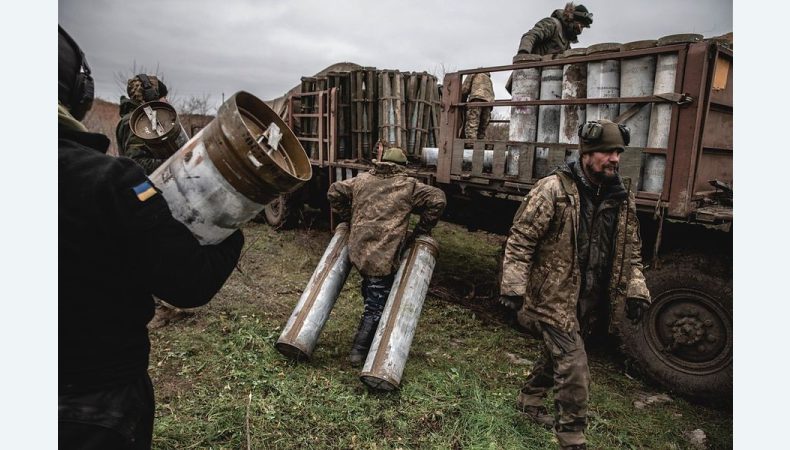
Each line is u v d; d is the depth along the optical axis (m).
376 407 2.90
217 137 1.11
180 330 3.75
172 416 2.66
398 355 3.11
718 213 2.88
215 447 2.46
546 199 2.34
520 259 2.36
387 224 3.55
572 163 2.41
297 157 1.26
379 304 3.54
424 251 3.59
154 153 2.50
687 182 2.93
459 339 4.02
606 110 3.30
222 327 3.79
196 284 1.09
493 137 6.68
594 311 2.55
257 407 2.79
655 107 3.05
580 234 2.39
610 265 2.46
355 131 6.00
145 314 1.19
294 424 2.68
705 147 3.10
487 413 2.88
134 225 1.02
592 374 3.56
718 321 3.05
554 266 2.37
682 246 3.34
